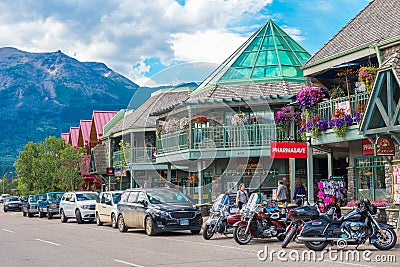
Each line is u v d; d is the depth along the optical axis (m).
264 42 28.73
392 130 15.30
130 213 19.22
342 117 18.31
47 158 44.38
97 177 43.78
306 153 21.44
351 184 20.06
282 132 23.58
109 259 11.93
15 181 51.44
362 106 17.75
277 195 20.08
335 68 19.53
